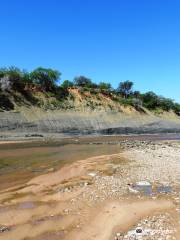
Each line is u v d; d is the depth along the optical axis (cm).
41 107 7419
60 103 8050
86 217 1124
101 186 1551
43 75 8375
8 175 1884
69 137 6069
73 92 8831
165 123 9831
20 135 5806
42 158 2700
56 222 1081
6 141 4788
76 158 2684
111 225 1042
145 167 2112
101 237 955
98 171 1978
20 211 1196
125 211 1173
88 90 9319
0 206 1259
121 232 986
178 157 2670
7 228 1029
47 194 1438
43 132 6600
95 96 9206
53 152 3225
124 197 1353
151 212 1165
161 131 9150
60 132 6938
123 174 1859
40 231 1007
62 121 7288
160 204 1257
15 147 3822
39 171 2017
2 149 3547
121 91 11006
